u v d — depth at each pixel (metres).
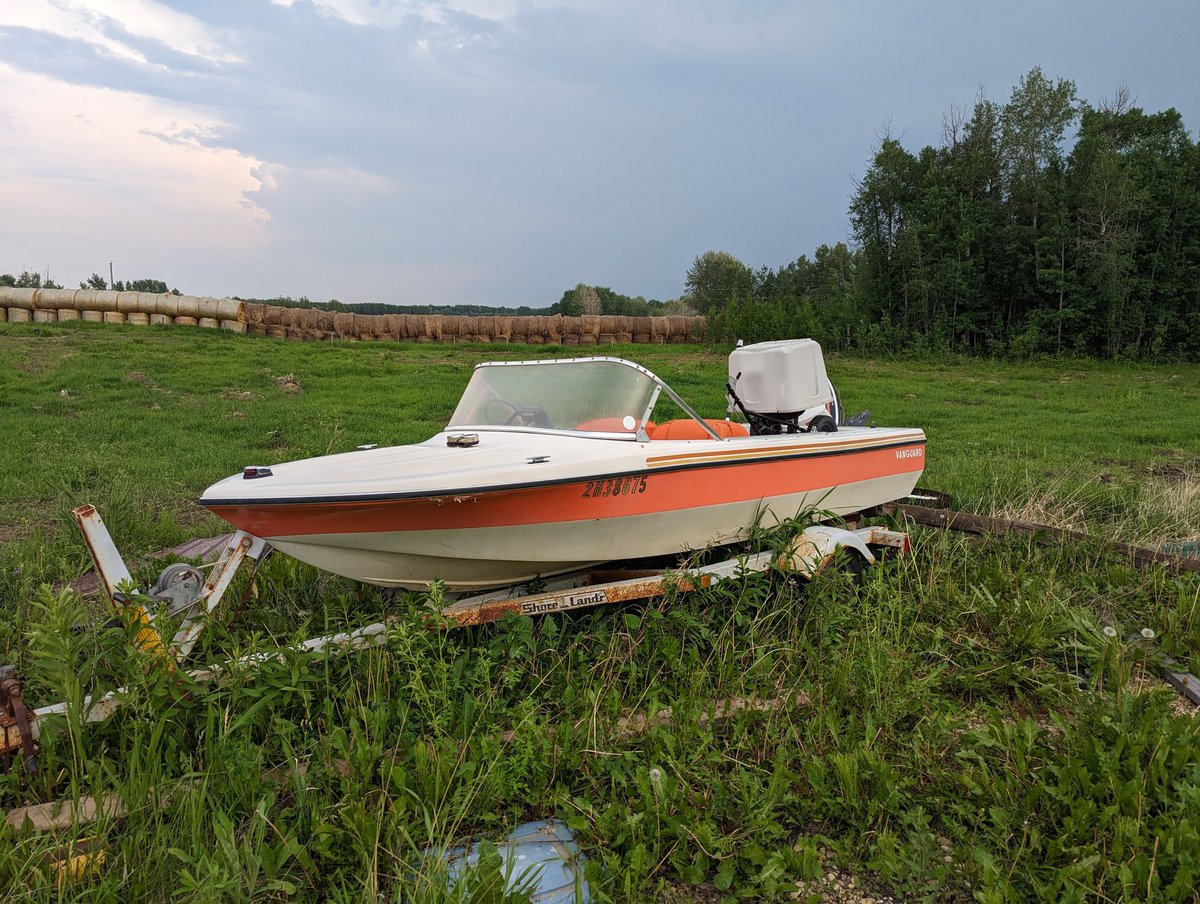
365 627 3.66
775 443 4.65
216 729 3.05
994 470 8.51
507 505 3.56
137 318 27.45
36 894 2.25
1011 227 31.56
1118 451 11.38
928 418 15.12
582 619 4.06
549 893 2.44
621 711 3.35
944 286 31.06
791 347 5.21
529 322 31.53
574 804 2.74
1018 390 21.00
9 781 2.82
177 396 15.02
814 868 2.51
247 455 9.76
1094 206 30.19
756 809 2.72
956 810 2.78
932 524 6.16
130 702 2.92
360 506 3.32
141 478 8.27
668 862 2.57
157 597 3.35
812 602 4.25
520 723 3.01
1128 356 30.44
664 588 4.00
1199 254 31.39
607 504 3.87
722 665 3.68
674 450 4.07
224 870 2.26
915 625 4.22
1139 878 2.35
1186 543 6.00
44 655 2.82
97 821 2.50
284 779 2.86
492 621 3.78
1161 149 35.44
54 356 18.97
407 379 18.39
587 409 4.35
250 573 4.27
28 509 7.14
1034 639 4.09
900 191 33.12
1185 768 2.83
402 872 2.44
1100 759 2.84
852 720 3.26
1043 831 2.69
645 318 32.69
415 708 3.32
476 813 2.75
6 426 11.33
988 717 3.25
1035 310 30.69
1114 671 3.78
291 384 17.02
